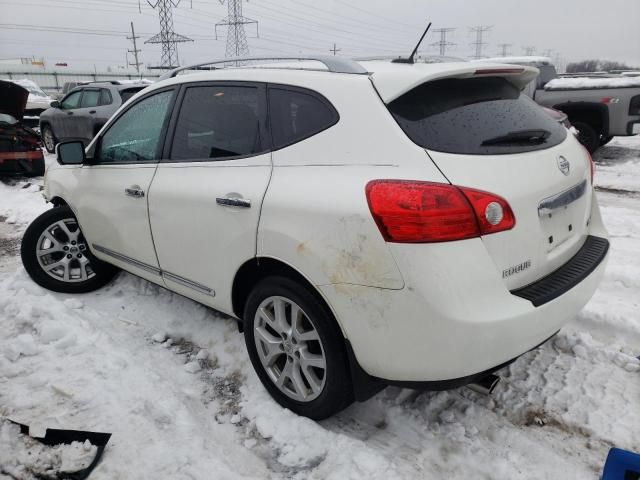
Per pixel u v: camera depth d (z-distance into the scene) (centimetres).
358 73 234
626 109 909
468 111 227
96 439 237
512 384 282
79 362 300
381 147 212
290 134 245
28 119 1537
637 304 362
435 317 194
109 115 1105
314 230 218
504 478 221
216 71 294
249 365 301
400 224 196
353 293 209
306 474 223
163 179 303
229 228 258
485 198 200
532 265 222
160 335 337
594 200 290
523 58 1044
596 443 241
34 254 395
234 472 223
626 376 288
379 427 253
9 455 233
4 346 313
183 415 257
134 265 345
